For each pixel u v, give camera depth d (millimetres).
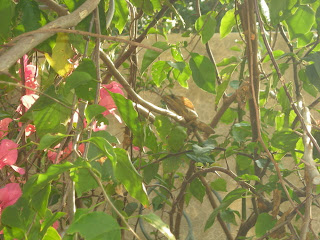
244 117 3773
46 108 1373
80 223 881
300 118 1882
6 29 1351
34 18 1463
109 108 1638
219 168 2537
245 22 2256
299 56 2766
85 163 1018
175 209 3129
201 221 3617
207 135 2926
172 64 2062
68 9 1515
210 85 2059
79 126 1226
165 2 2260
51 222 1027
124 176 1108
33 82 1829
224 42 3768
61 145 1272
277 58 2416
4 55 941
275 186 2211
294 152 2166
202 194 2891
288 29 2359
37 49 1488
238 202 3611
